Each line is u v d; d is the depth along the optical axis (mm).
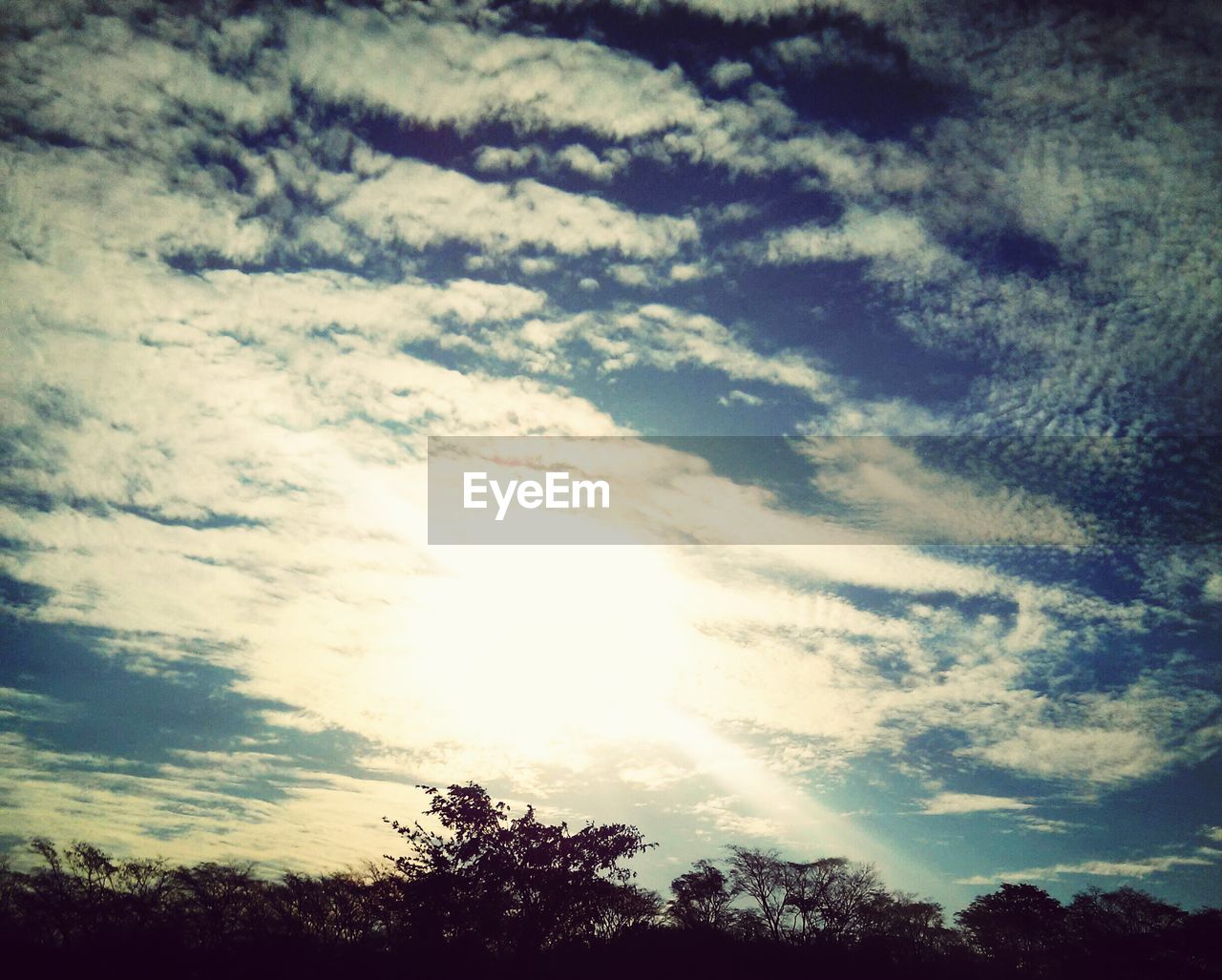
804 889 50281
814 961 46000
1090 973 49375
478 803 38094
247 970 36906
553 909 36781
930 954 50094
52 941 38094
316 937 37875
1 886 38500
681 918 45188
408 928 36500
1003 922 50906
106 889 39156
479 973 35531
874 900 50875
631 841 38500
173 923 38625
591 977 37875
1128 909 51844
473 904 36219
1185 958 49438
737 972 42938
